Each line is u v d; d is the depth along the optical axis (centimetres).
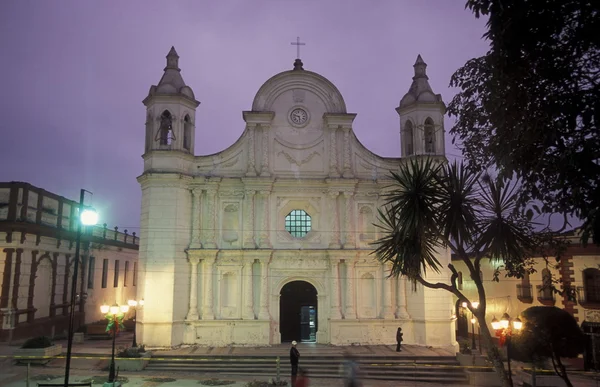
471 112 1121
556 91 847
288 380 2433
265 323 3084
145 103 3300
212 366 2664
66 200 3891
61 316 3769
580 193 786
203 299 3105
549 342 1258
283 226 3269
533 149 927
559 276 3000
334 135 3316
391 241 1375
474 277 1291
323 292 3180
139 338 2981
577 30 779
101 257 4528
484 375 2491
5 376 2417
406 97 3434
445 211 1297
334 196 3231
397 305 3184
